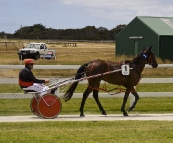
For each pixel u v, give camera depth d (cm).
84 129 964
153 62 1330
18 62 3089
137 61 1297
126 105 1529
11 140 821
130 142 812
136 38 4016
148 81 1470
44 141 813
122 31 4253
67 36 16188
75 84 1220
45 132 912
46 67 1439
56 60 3472
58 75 2408
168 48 3719
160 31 3759
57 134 887
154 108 1465
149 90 1900
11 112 1321
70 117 1215
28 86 1173
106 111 1377
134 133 905
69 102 1569
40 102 1166
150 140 832
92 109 1412
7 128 988
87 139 835
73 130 945
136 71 1280
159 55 3697
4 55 4894
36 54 4075
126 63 1285
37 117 1208
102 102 1591
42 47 4212
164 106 1512
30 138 841
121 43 4288
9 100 1582
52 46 9012
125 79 1262
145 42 3894
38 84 1187
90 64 1246
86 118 1193
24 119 1160
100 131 930
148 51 1316
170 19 4134
